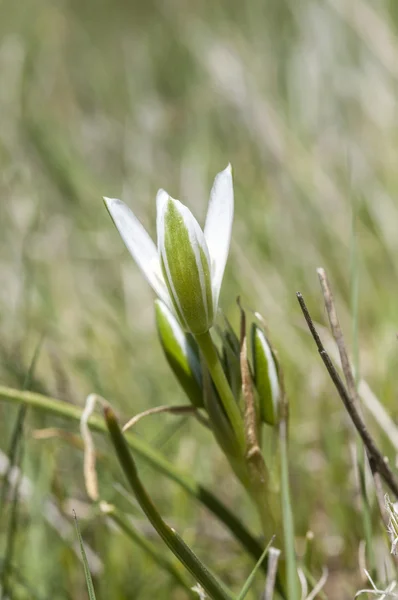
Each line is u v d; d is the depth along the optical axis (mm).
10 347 386
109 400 371
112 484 309
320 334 382
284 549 262
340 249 480
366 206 502
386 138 585
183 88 794
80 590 308
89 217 577
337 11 710
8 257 500
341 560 315
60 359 388
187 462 345
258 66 745
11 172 580
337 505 318
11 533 292
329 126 635
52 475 321
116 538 312
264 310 428
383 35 637
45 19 944
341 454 333
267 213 531
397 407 351
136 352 423
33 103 746
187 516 333
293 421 362
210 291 244
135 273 495
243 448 256
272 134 583
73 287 486
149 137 675
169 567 275
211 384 254
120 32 1021
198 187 578
